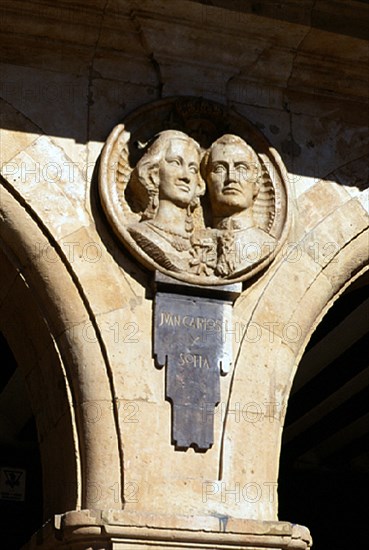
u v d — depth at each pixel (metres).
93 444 6.39
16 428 10.38
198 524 6.23
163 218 6.75
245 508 6.46
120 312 6.60
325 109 7.45
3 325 7.04
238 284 6.79
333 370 10.10
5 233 6.61
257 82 7.32
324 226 7.16
